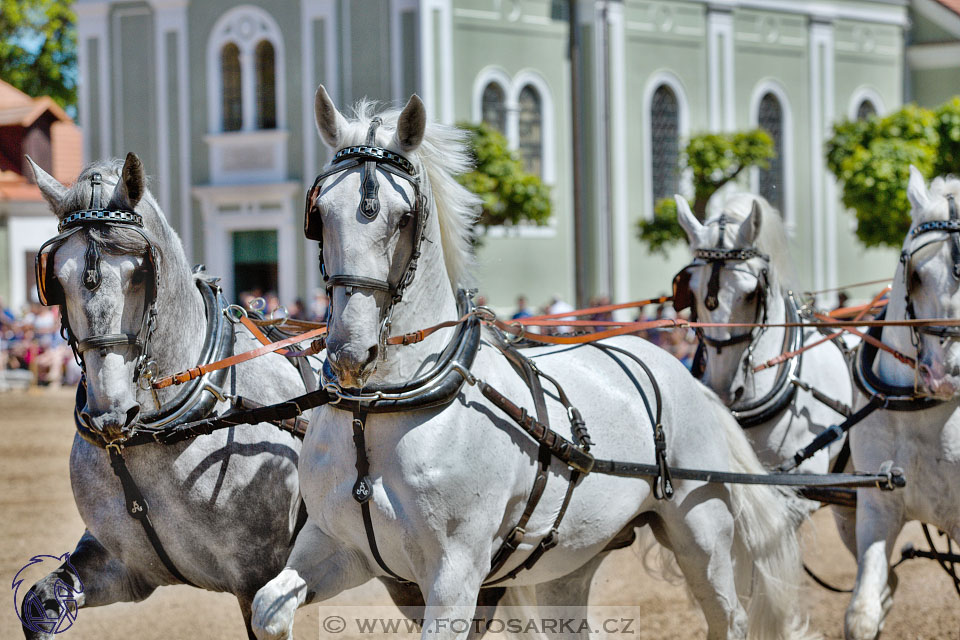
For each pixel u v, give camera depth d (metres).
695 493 6.71
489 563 5.67
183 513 6.24
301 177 33.16
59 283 5.62
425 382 5.45
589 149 34.62
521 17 33.19
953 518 7.37
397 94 31.58
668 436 6.71
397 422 5.42
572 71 33.94
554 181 34.12
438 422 5.47
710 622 6.86
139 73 35.62
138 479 6.20
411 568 5.51
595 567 7.04
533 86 33.66
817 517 14.62
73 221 5.65
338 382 5.38
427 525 5.39
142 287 5.73
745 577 7.21
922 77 41.81
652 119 35.94
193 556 6.35
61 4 53.91
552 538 5.98
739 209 8.73
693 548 6.71
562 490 6.00
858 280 40.84
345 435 5.50
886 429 7.48
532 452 5.85
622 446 6.41
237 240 34.44
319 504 5.58
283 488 6.44
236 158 34.19
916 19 42.00
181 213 35.16
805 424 8.84
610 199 34.56
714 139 32.12
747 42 37.81
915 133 30.64
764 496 7.21
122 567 6.42
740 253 8.40
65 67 55.34
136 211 5.81
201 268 6.95
